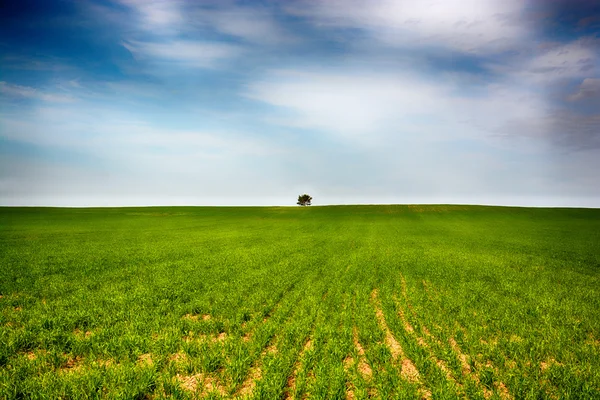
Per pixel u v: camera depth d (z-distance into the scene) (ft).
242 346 26.05
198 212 290.35
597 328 32.30
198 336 29.37
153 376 20.74
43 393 18.92
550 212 274.77
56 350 25.07
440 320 33.22
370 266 67.21
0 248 87.61
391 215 266.98
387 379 21.50
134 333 28.37
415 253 87.92
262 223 211.41
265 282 50.47
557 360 25.35
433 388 20.20
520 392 20.18
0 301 38.47
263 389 19.69
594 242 117.70
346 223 214.48
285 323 32.27
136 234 134.41
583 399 19.63
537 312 37.63
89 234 130.00
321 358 24.30
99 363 23.24
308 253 85.71
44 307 36.35
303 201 492.95
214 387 19.72
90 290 45.85
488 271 63.36
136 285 48.37
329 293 44.42
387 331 31.50
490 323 33.12
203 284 49.29
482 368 23.29
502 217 249.55
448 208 302.25
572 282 55.42
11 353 24.23
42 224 174.60
